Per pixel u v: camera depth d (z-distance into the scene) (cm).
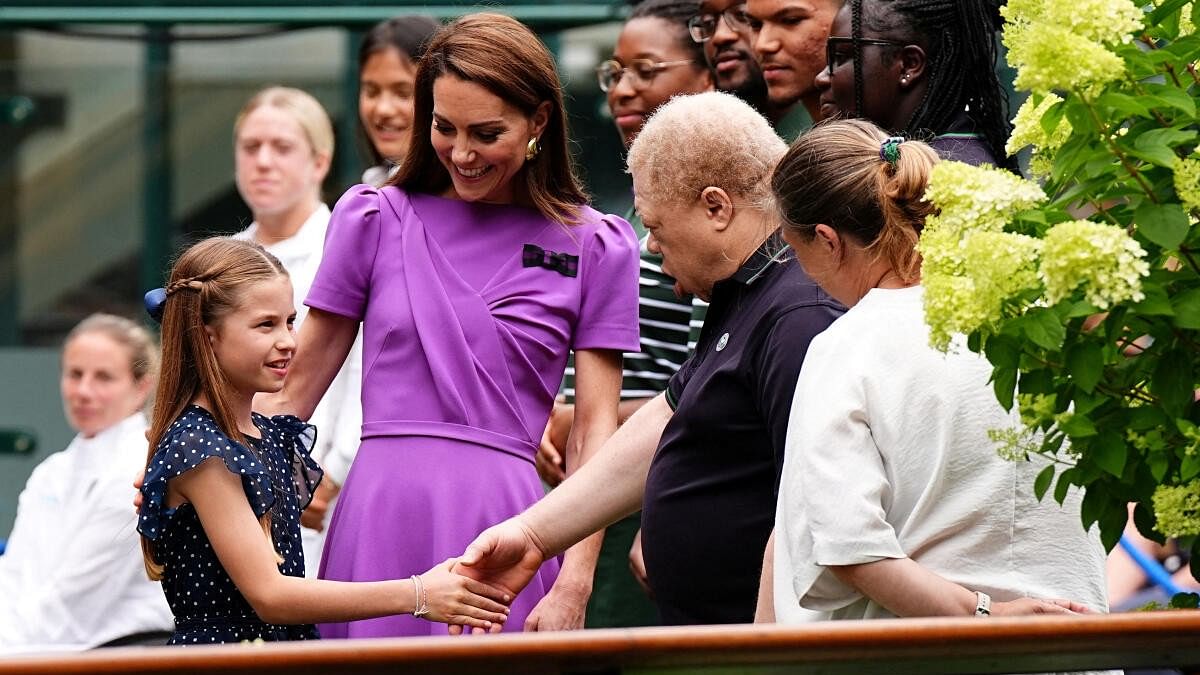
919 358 1100
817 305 1227
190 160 2494
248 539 1257
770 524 1266
